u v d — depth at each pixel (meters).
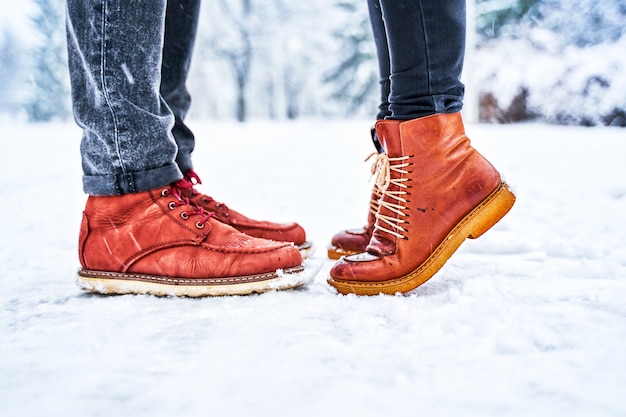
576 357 0.83
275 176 4.72
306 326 1.04
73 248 2.17
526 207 2.78
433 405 0.70
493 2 13.70
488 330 0.96
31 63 24.73
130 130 1.34
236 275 1.33
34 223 2.81
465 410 0.68
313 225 2.55
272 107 23.75
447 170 1.29
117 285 1.38
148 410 0.71
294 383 0.77
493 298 1.14
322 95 23.09
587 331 0.95
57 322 1.12
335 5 21.64
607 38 12.84
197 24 1.81
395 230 1.30
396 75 1.31
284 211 2.99
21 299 1.34
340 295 1.32
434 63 1.27
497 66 13.89
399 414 0.68
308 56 22.56
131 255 1.37
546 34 13.39
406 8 1.24
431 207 1.28
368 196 3.50
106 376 0.82
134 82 1.33
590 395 0.71
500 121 14.29
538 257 1.70
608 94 12.95
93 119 1.34
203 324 1.08
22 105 24.97
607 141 6.70
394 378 0.77
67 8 1.32
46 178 4.78
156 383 0.79
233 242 1.37
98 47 1.29
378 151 1.63
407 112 1.32
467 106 12.61
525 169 4.30
